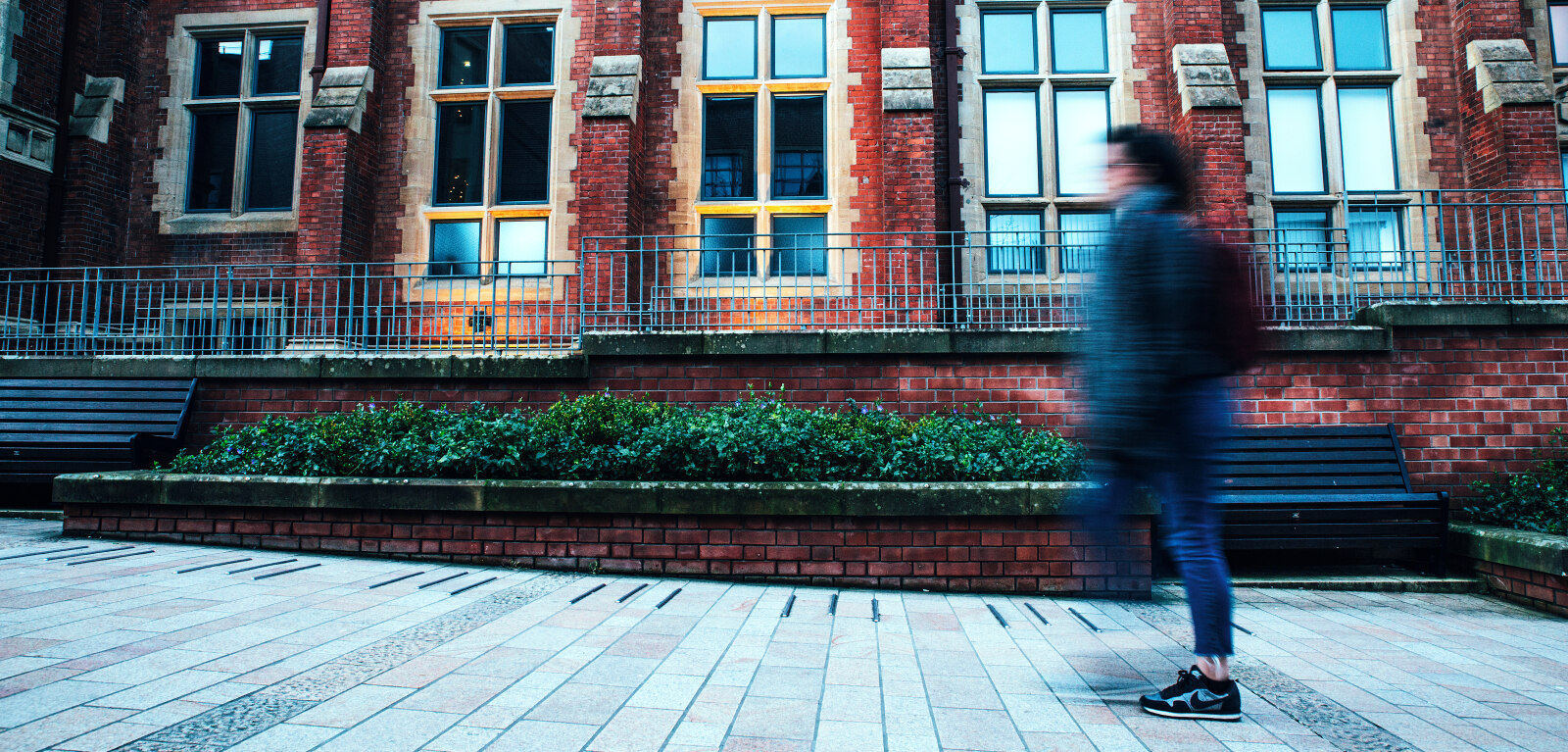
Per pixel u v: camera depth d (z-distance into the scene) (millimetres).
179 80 9391
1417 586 4762
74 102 8930
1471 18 7938
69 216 8664
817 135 8773
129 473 5070
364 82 8594
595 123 7992
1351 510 4871
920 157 7812
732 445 4613
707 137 8781
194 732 1938
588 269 7871
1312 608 4211
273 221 9062
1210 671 2229
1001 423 5520
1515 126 7484
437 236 8914
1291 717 2273
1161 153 2387
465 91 9016
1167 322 2252
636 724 2098
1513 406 5449
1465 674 2818
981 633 3295
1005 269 8219
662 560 4453
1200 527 2273
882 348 5836
